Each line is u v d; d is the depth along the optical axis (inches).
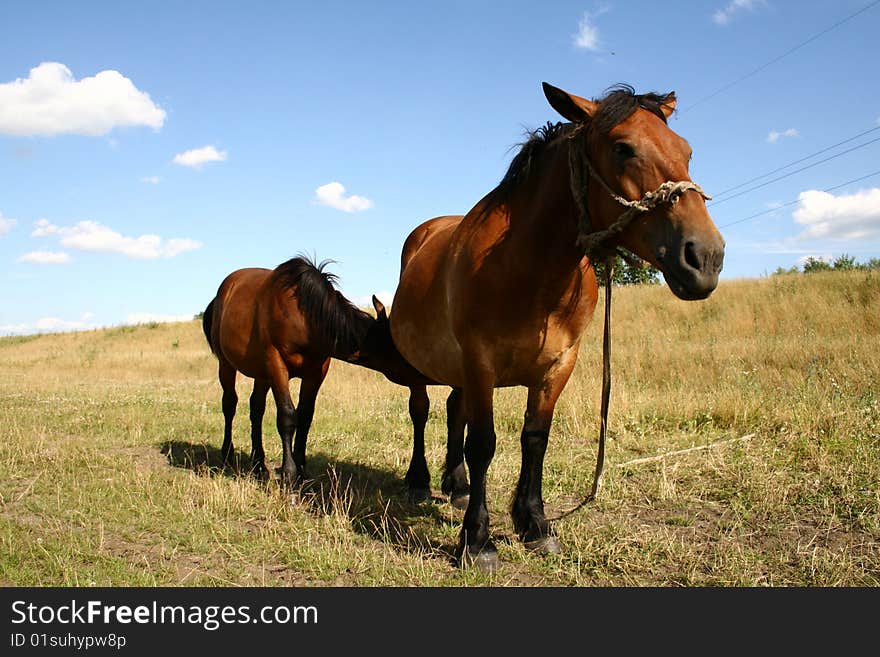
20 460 243.3
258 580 139.3
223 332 249.4
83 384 601.6
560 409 302.8
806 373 330.3
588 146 122.2
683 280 104.4
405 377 216.4
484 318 136.9
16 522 172.4
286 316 215.8
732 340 505.0
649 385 369.1
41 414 363.9
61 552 150.5
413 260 181.9
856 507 159.9
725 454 211.6
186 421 344.2
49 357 1055.0
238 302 244.7
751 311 647.8
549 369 144.9
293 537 162.9
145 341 1237.1
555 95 126.0
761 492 174.6
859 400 249.6
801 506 165.8
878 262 908.0
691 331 618.5
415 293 170.6
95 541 160.2
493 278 134.7
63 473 222.7
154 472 228.2
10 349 1296.8
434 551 152.0
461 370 155.9
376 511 186.7
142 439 294.8
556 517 172.1
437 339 160.2
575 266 132.2
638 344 522.9
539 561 143.9
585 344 547.5
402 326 179.9
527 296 132.8
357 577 139.9
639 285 864.3
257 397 240.1
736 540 149.3
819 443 207.6
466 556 142.0
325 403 386.6
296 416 222.4
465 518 145.6
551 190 130.0
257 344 231.5
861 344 386.0
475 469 143.1
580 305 140.2
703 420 264.5
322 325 213.6
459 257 145.6
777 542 147.3
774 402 264.4
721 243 104.4
